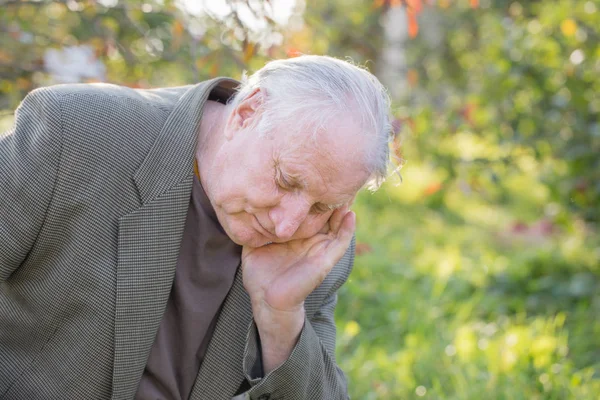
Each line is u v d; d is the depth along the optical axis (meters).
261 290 1.76
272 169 1.56
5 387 1.74
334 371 1.88
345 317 4.04
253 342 1.75
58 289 1.67
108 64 3.30
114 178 1.66
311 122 1.52
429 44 8.46
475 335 3.72
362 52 4.59
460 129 4.97
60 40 3.16
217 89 1.84
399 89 5.54
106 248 1.66
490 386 2.91
